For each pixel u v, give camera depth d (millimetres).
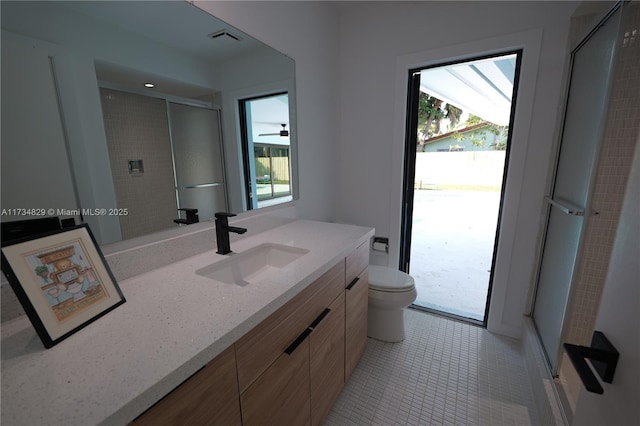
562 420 1061
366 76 2084
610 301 518
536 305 1724
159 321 659
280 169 1655
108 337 599
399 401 1377
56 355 546
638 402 401
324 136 2057
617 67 1022
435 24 1791
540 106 1575
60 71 761
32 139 717
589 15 1399
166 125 1052
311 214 1985
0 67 656
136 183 962
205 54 1167
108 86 871
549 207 1613
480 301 2359
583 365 496
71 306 623
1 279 664
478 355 1697
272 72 1514
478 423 1258
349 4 1958
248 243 1312
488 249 3734
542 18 1507
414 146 2100
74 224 808
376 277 1824
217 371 628
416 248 3809
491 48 1647
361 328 1576
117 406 432
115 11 875
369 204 2252
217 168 1273
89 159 835
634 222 467
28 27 694
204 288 834
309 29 1776
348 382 1498
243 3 1297
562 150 1506
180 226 1119
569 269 1285
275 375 837
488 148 5676
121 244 921
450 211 5746
